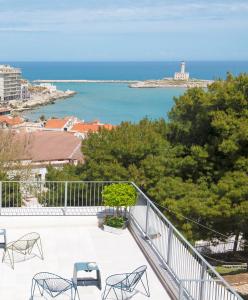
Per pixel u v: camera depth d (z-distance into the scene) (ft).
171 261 30.60
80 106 628.69
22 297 27.73
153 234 35.17
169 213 64.13
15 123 349.82
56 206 46.57
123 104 628.28
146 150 68.80
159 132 77.46
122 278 28.86
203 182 66.64
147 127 76.54
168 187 64.59
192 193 63.46
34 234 36.68
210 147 66.59
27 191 56.59
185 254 28.19
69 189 51.42
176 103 74.64
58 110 598.75
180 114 73.20
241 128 61.52
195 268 26.68
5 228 39.32
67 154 199.31
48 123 362.74
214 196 62.54
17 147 109.29
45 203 50.57
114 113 538.47
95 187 49.96
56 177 76.89
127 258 34.50
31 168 106.52
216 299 24.86
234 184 61.52
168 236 31.19
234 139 62.64
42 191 52.29
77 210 43.98
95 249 36.04
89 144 71.92
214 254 82.43
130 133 71.97
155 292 29.04
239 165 63.62
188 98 70.74
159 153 70.03
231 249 84.69
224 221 66.33
